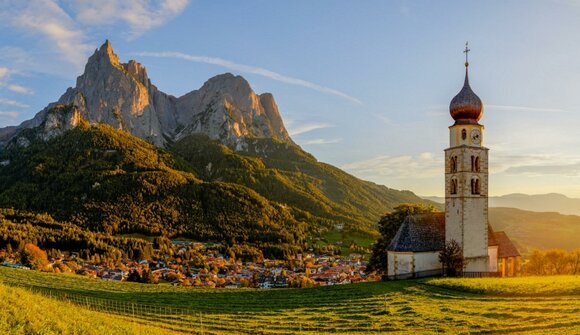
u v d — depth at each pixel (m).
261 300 71.62
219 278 168.25
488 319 50.31
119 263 194.00
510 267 94.94
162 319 58.09
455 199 85.31
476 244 85.19
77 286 91.12
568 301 55.28
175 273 167.50
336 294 71.75
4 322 39.34
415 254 84.69
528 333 42.69
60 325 42.66
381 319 53.56
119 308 65.75
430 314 54.06
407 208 99.19
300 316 57.97
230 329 52.47
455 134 86.94
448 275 84.06
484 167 86.62
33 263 147.88
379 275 99.06
